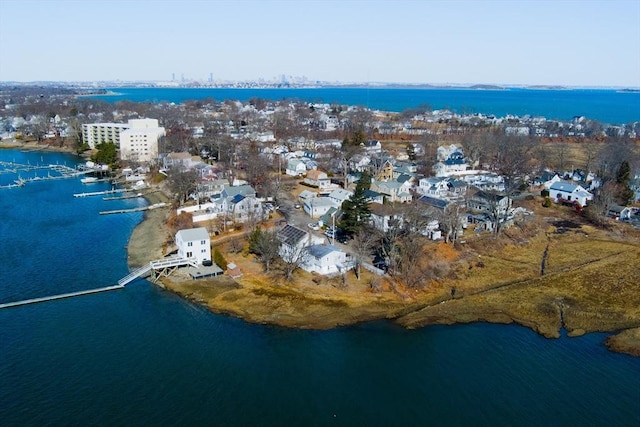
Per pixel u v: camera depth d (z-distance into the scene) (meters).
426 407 48.12
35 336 58.59
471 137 179.75
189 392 49.19
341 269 75.38
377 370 53.94
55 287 70.94
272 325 62.31
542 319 65.00
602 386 51.53
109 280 73.44
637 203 119.06
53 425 43.84
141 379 51.00
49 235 93.19
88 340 58.03
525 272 79.25
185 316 63.94
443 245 85.81
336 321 63.50
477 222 97.56
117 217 105.81
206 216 98.75
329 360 55.50
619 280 75.88
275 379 51.84
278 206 108.19
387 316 65.19
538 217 106.38
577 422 46.12
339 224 85.19
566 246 91.00
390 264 75.75
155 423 44.66
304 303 67.25
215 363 54.25
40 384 49.66
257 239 77.94
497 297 70.62
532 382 52.16
